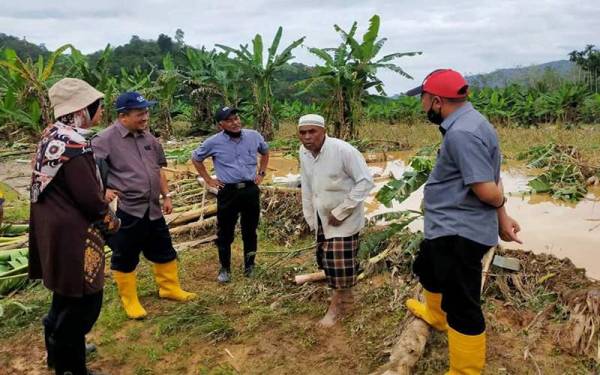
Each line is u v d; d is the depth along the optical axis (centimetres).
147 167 397
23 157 1204
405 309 381
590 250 503
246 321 394
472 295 284
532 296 388
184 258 531
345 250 363
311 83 1227
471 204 278
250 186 456
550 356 321
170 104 1758
